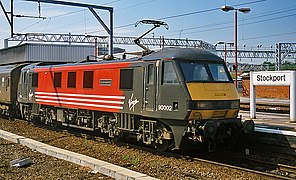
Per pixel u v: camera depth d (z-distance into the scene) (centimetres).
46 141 1623
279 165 1161
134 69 1402
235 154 1377
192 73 1255
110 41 2239
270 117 2119
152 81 1320
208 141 1242
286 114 2345
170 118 1246
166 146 1347
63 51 4300
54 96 1919
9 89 2423
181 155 1300
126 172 935
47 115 2044
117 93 1485
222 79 1320
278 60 6556
